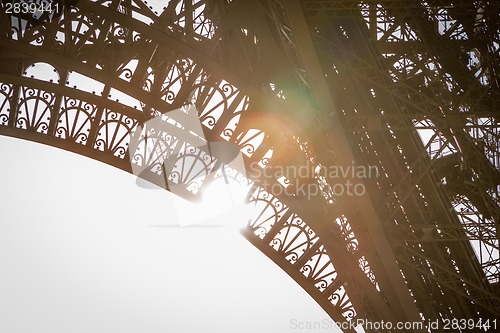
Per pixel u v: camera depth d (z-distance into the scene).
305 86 26.83
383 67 25.98
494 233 26.03
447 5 24.19
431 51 25.28
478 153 26.17
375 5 24.77
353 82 26.25
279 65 27.17
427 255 28.58
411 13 25.00
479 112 24.17
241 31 29.12
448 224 27.16
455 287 27.30
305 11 24.61
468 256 28.30
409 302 27.27
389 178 27.61
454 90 25.42
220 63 27.48
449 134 25.44
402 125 24.92
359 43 26.34
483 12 24.45
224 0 28.47
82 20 29.69
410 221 27.59
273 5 25.47
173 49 27.75
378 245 26.39
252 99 29.44
